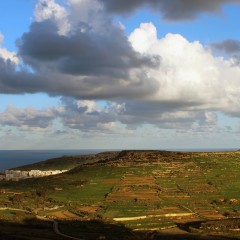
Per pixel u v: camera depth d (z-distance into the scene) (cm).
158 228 16488
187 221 17712
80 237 14188
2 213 18138
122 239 14175
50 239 13362
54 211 19200
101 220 17388
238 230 15938
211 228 16188
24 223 16238
